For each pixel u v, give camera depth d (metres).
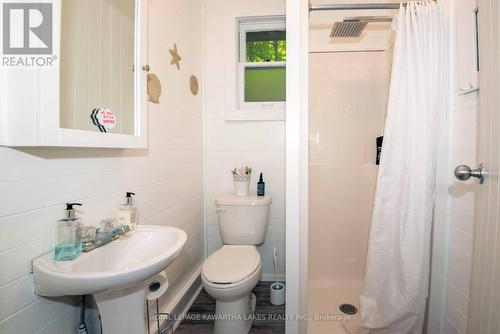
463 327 1.10
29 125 0.69
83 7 0.95
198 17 2.09
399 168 1.26
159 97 1.51
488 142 0.91
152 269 0.75
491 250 0.90
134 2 1.18
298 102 1.16
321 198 2.05
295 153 1.17
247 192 2.07
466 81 1.06
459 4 1.11
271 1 2.12
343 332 1.55
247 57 2.25
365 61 1.96
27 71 0.69
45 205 0.81
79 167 0.95
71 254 0.79
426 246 1.21
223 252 1.71
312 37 1.95
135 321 0.98
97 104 1.01
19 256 0.73
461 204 1.12
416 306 1.23
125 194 1.21
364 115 1.98
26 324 0.75
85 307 0.97
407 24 1.21
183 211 1.83
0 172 0.69
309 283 2.06
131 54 1.18
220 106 2.21
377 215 1.32
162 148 1.55
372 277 1.36
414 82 1.21
